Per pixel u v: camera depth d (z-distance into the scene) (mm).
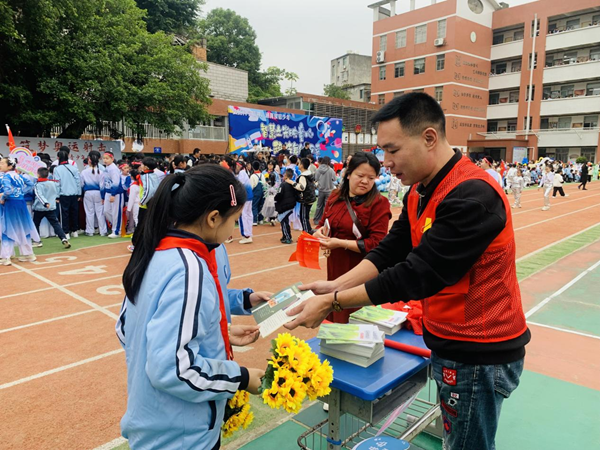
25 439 2617
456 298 1440
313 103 26734
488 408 1484
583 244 8562
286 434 2688
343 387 1821
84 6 12055
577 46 31656
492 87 36062
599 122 31516
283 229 8648
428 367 2186
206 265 1354
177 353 1190
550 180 14039
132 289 1325
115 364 3607
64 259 7211
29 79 12422
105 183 8953
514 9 34125
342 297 1557
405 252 1878
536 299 5289
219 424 1421
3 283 5816
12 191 6707
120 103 12695
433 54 34281
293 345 1605
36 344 3967
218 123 22375
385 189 17594
